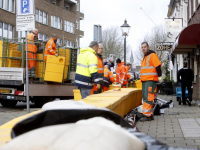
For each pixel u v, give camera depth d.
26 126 1.86
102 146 1.11
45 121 1.90
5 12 39.69
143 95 8.62
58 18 54.66
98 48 7.95
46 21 51.00
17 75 10.81
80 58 7.61
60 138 1.16
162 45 23.06
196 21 18.08
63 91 11.92
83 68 7.52
